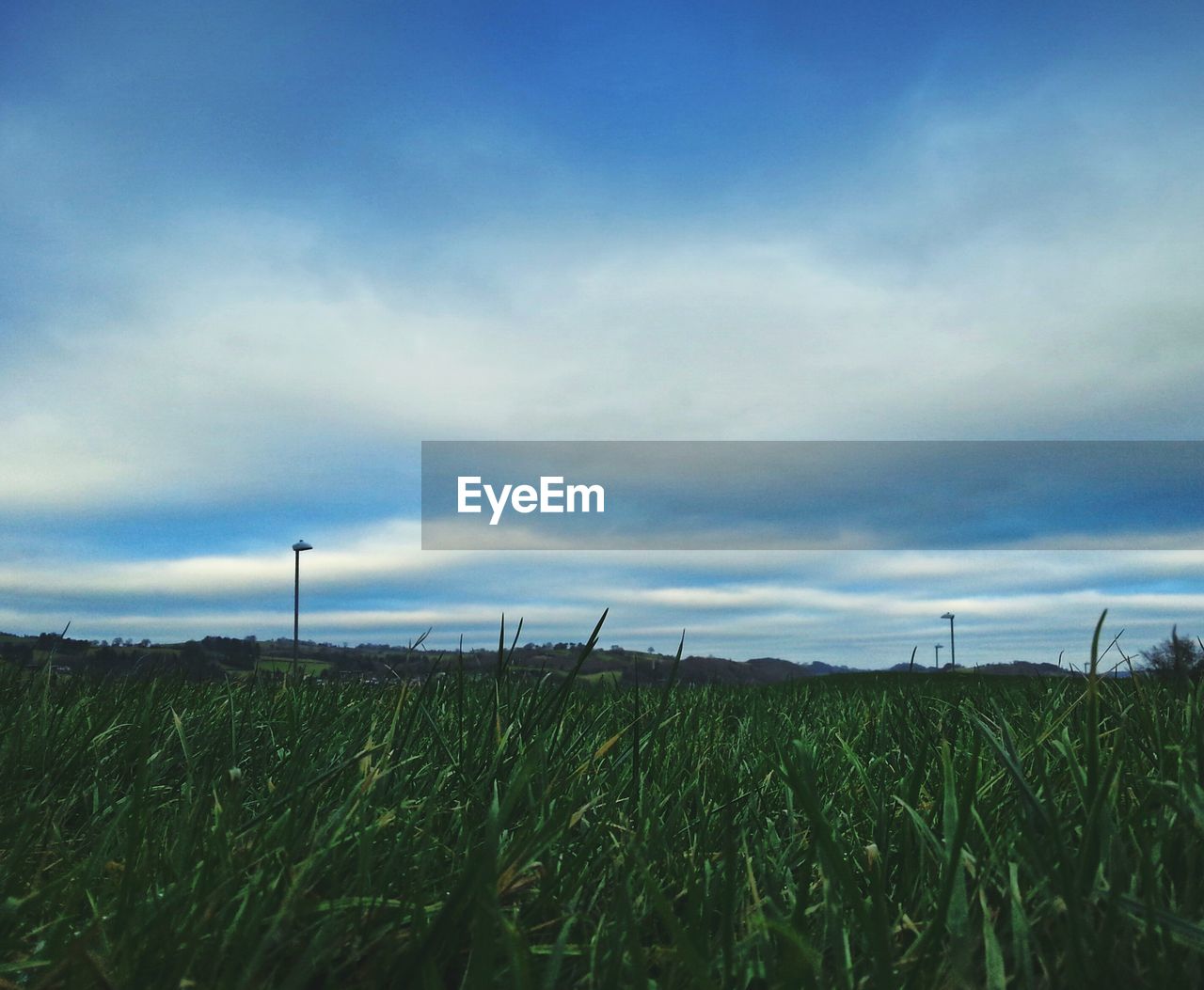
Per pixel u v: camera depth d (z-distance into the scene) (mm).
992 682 4070
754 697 5348
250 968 1251
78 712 3461
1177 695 2752
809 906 1666
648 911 1656
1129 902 1354
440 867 1912
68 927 1541
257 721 3430
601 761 2715
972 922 1482
